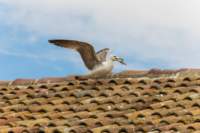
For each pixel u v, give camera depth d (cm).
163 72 1769
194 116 1441
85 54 1714
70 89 1727
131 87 1689
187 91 1606
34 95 1700
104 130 1399
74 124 1456
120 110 1541
